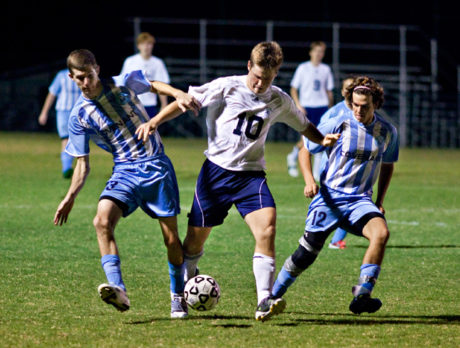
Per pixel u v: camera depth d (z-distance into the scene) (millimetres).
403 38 87188
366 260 14125
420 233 26672
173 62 86250
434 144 89312
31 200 33094
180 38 93938
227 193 14492
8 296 16000
